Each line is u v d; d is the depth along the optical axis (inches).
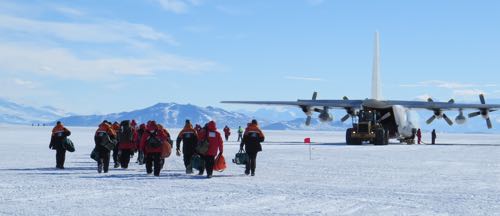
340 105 1972.2
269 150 1498.5
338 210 459.8
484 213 449.4
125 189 586.9
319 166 923.4
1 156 1121.4
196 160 740.7
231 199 517.7
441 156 1262.3
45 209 452.4
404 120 2014.0
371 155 1270.9
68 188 590.6
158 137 740.7
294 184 645.3
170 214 435.8
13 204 477.7
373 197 537.6
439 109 2020.2
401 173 805.9
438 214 443.8
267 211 452.1
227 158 1128.8
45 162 965.2
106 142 767.1
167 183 646.5
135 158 1113.4
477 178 738.2
